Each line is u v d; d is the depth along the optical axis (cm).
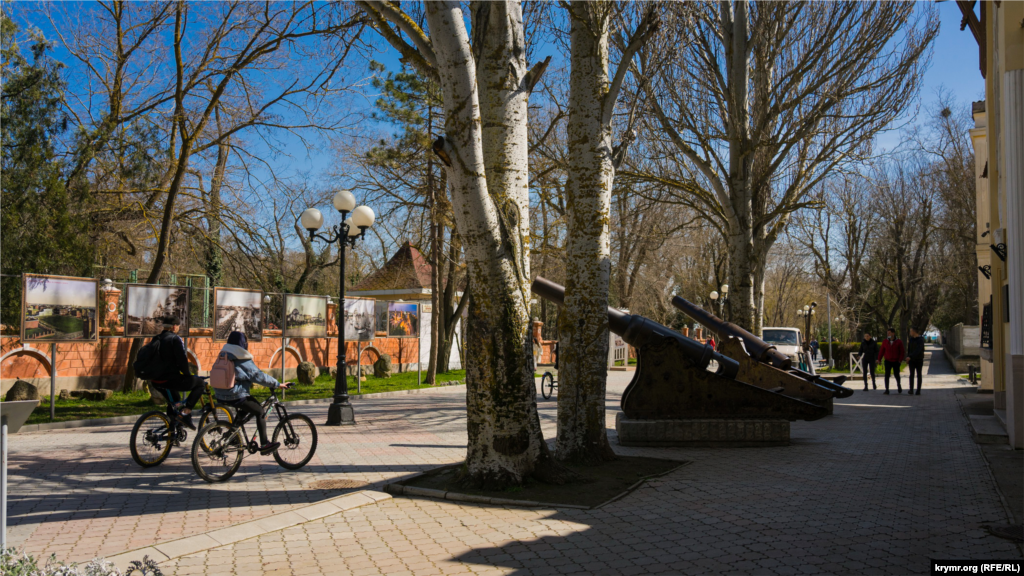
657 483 683
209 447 707
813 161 1495
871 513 562
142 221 1738
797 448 910
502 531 517
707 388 941
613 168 827
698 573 418
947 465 780
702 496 627
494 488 638
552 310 4550
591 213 795
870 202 3647
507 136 682
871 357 1952
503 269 649
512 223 664
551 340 4112
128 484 705
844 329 4322
